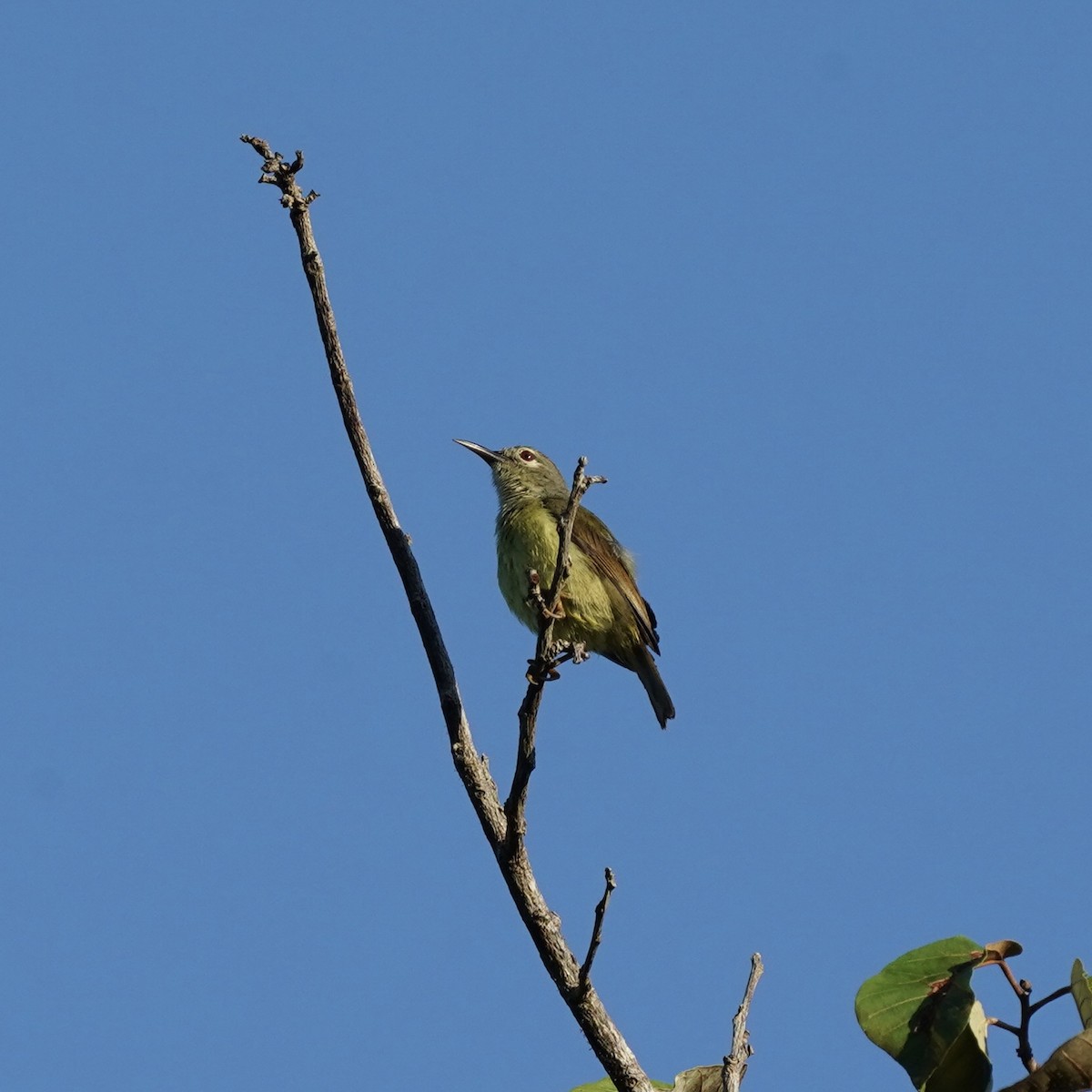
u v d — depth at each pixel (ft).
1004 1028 29.50
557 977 32.60
